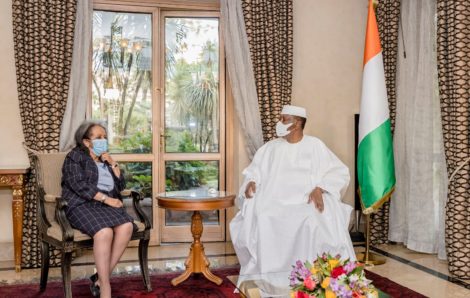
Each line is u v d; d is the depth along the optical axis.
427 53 4.30
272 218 3.40
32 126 3.99
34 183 3.96
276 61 4.50
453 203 3.74
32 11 3.95
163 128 4.78
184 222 4.86
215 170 4.91
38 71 3.96
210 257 4.28
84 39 4.18
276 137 4.49
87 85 4.21
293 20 4.80
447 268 3.91
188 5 4.71
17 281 3.57
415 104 4.39
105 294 2.97
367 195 4.09
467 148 3.69
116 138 4.68
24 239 3.96
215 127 4.90
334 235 3.40
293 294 1.98
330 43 4.90
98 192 3.14
